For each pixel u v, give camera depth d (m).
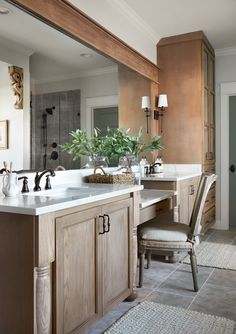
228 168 4.61
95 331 1.88
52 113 2.41
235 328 1.88
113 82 3.12
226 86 4.54
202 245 3.73
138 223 2.26
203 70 3.98
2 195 1.77
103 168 2.85
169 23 3.62
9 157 2.05
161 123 4.16
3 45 2.02
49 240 1.43
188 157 4.01
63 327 1.52
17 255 1.43
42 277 1.41
